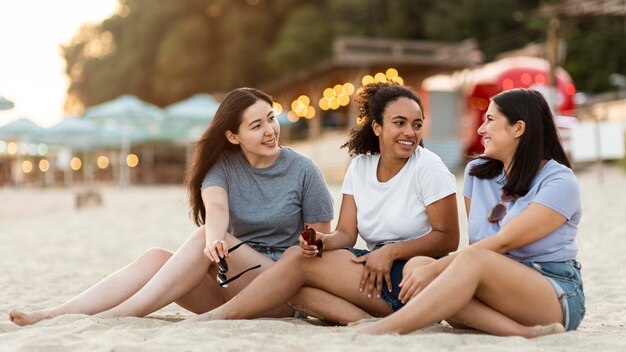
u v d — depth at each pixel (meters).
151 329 3.20
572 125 15.30
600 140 13.70
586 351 2.80
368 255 3.39
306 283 3.48
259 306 3.39
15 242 9.96
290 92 25.09
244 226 3.86
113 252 8.62
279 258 3.77
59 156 30.72
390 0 32.78
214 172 3.85
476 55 20.41
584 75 28.03
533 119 3.22
